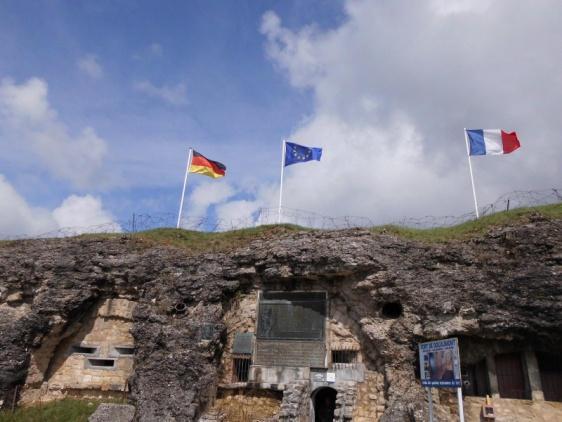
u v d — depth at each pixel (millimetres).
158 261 28859
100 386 27172
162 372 24109
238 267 27172
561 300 20844
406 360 22469
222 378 25297
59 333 27969
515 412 20781
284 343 25062
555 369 21719
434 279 23531
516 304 21531
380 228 27984
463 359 22641
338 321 25062
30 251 31484
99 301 29312
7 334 26891
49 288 28531
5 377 25672
